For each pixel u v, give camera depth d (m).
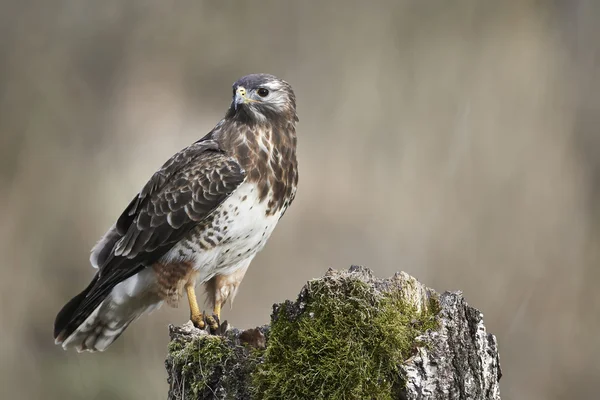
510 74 16.75
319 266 15.04
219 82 21.58
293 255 15.16
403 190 15.96
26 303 14.73
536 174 15.15
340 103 18.53
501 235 14.73
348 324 5.18
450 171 15.70
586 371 13.52
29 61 19.97
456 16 17.83
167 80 21.41
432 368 5.16
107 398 13.20
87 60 21.16
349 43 19.25
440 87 17.33
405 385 5.11
